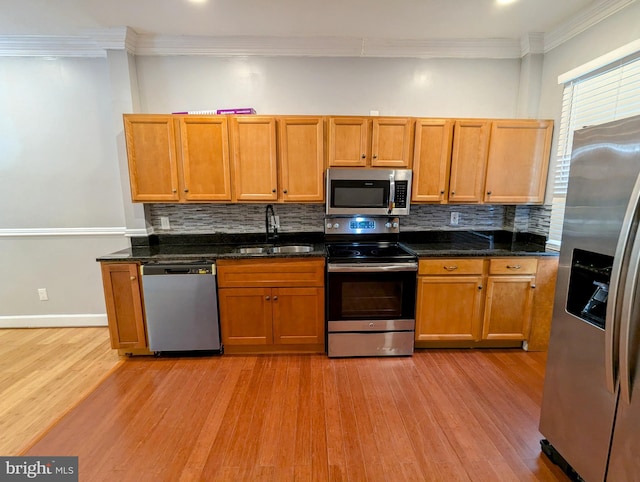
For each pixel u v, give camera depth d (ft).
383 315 8.12
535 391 6.87
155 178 8.38
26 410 6.32
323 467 5.00
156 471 4.93
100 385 7.11
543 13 7.50
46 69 8.91
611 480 4.00
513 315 8.33
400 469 4.96
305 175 8.55
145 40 8.66
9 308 10.02
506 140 8.54
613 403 3.92
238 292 8.00
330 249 8.69
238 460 5.13
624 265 3.54
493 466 5.01
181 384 7.13
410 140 8.48
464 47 9.04
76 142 9.29
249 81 9.11
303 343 8.37
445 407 6.37
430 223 9.93
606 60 6.80
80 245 9.82
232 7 7.22
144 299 7.88
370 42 8.87
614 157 3.85
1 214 9.52
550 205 8.75
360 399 6.59
